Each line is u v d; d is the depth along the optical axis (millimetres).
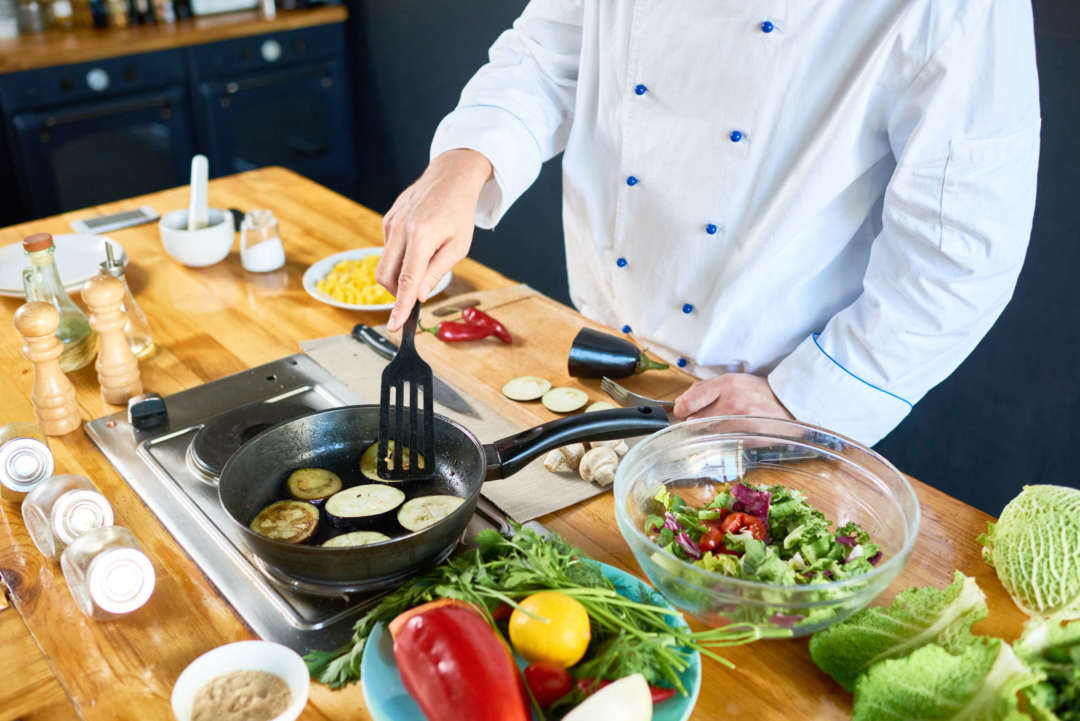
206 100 3352
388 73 3705
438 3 3350
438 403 1354
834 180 1313
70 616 966
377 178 4031
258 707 813
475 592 878
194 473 1188
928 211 1199
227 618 964
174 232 1749
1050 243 2109
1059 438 2236
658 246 1524
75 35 3158
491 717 759
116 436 1271
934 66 1164
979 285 1214
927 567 1020
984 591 984
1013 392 2283
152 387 1396
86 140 3121
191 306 1649
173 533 1081
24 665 906
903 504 989
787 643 936
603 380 1393
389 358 1474
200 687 835
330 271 1771
